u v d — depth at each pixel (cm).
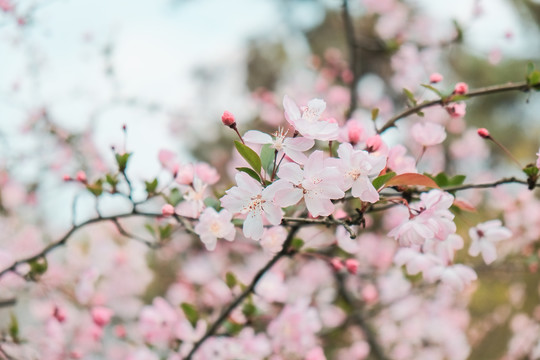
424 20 467
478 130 166
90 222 197
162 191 183
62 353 282
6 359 227
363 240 414
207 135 656
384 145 152
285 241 175
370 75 610
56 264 427
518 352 453
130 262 493
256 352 237
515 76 787
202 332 241
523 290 486
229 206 134
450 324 459
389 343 444
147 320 261
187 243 498
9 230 448
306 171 128
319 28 734
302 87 590
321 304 402
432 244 179
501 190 424
